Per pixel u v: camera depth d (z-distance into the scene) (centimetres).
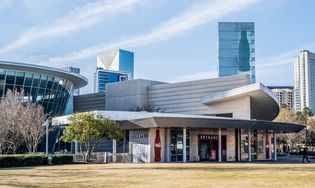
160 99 6625
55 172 2794
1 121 4147
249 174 2530
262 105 5872
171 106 6438
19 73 5462
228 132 5097
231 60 11750
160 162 4347
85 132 4041
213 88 5972
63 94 6244
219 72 11769
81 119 4094
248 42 11819
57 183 1997
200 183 1955
